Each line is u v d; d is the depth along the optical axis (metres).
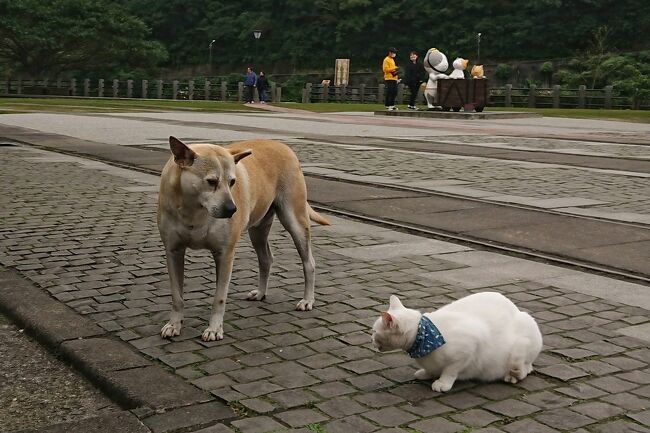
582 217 9.12
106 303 5.66
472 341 4.15
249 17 78.25
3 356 4.77
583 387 4.25
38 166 13.22
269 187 5.37
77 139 18.00
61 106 36.16
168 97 56.91
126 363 4.49
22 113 29.09
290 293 6.00
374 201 10.12
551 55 67.50
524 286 6.30
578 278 6.58
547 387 4.25
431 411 3.93
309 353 4.73
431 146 17.62
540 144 18.48
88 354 4.61
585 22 66.12
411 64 32.97
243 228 5.05
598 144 18.61
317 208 9.70
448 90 31.45
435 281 6.40
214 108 36.75
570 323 5.35
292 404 4.00
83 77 66.25
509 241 7.92
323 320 5.35
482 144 18.28
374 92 51.19
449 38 70.75
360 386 4.24
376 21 71.62
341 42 73.94
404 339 4.17
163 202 4.87
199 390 4.14
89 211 9.25
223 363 4.55
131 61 65.50
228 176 4.65
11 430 3.80
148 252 7.25
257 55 77.19
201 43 79.94
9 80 60.06
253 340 4.95
